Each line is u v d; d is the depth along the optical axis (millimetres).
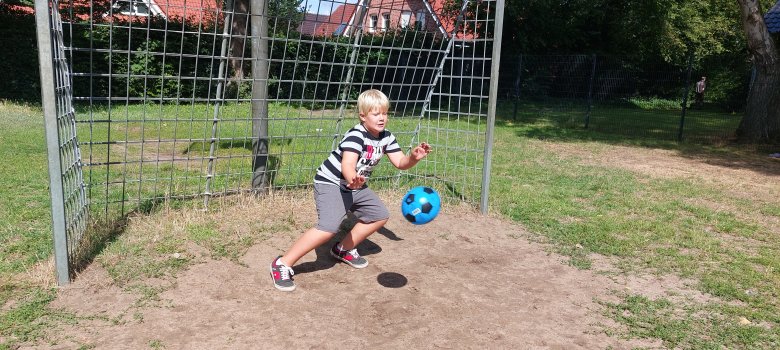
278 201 6230
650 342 3570
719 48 30406
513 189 7605
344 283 4324
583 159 10953
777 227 6375
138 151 9852
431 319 3770
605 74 25516
